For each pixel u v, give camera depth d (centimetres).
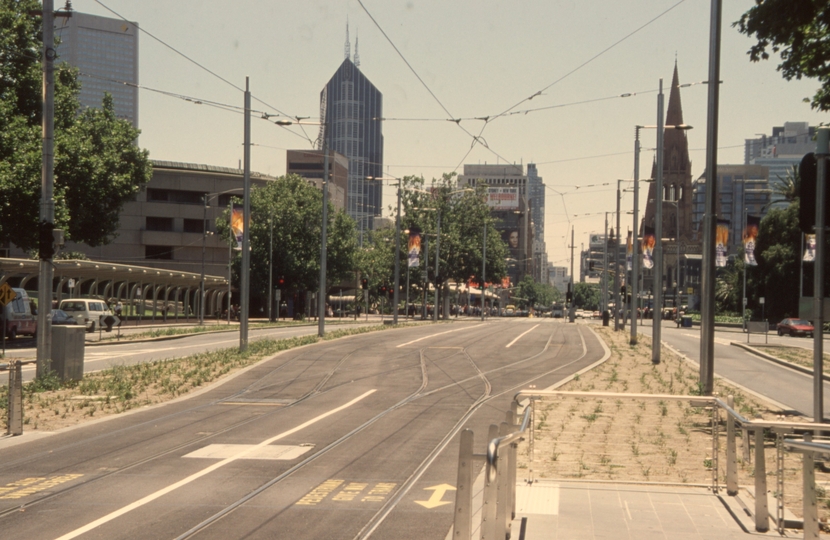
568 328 6700
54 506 952
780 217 8144
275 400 2011
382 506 962
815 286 1301
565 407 1748
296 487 1062
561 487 1071
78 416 1703
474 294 15425
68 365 2230
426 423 1652
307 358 3138
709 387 2050
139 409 1831
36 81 4184
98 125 4784
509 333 5462
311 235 9119
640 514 926
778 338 6366
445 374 2709
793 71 1694
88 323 5200
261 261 8850
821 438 878
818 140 1298
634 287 4469
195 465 1205
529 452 1109
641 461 1234
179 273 6234
